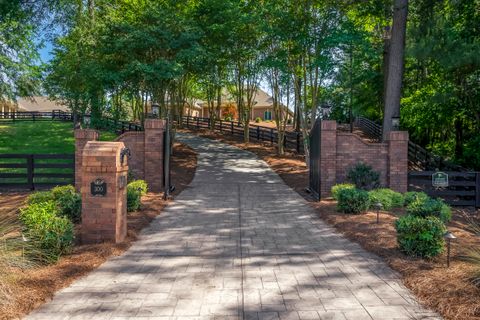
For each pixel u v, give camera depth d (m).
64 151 18.86
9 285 4.12
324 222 8.03
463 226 7.79
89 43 14.71
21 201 10.05
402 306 3.96
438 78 15.59
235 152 20.73
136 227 7.32
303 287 4.49
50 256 5.22
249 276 4.87
